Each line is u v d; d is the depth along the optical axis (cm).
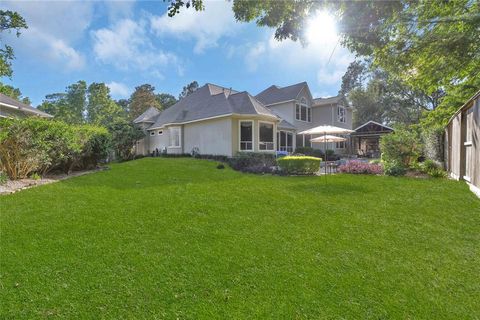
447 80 1066
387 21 566
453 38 741
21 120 879
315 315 254
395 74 929
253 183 922
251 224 497
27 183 841
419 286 299
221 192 760
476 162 722
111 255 369
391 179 991
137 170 1237
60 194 706
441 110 1341
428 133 1445
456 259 359
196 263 351
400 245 405
